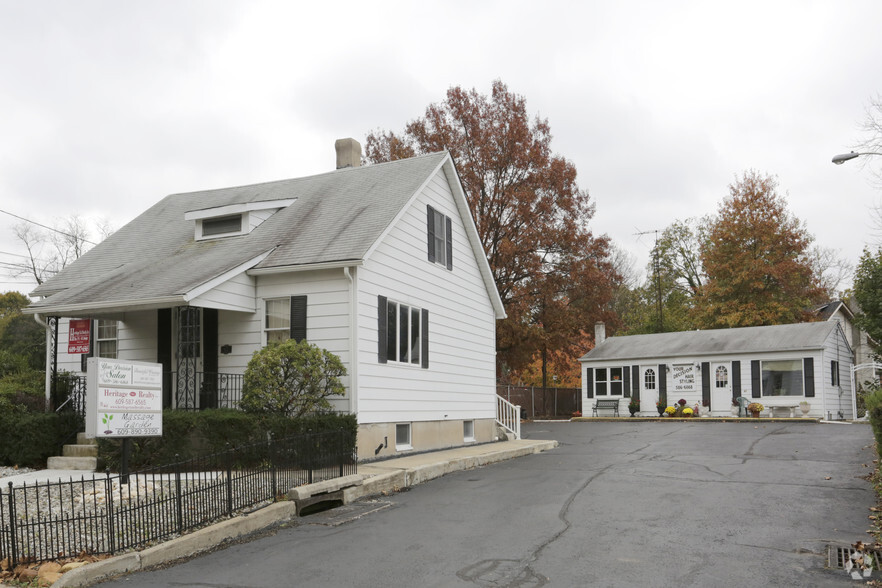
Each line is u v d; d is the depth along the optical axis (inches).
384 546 338.3
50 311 618.8
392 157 1407.5
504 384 1644.9
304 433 514.0
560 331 1427.2
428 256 754.8
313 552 329.7
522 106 1409.9
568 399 1765.5
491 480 552.4
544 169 1380.4
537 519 393.1
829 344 1354.6
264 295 640.4
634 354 1523.1
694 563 301.3
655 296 2278.5
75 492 435.8
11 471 555.8
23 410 600.1
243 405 568.7
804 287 1856.5
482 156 1363.2
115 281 660.1
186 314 645.3
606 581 276.8
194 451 540.7
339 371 589.9
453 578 283.7
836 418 1347.2
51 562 293.3
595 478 542.3
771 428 1041.5
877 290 1318.9
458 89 1397.6
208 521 364.8
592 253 1429.6
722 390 1417.3
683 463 626.5
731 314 1755.7
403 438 690.8
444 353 784.3
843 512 403.5
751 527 367.2
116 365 427.8
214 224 752.3
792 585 271.1
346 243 629.0
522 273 1393.9
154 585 280.5
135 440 549.0
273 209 754.8
